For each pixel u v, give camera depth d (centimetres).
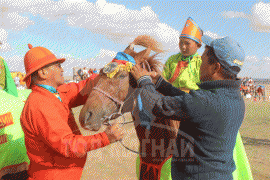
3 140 191
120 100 138
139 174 182
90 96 133
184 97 126
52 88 140
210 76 134
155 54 153
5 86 207
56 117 130
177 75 193
